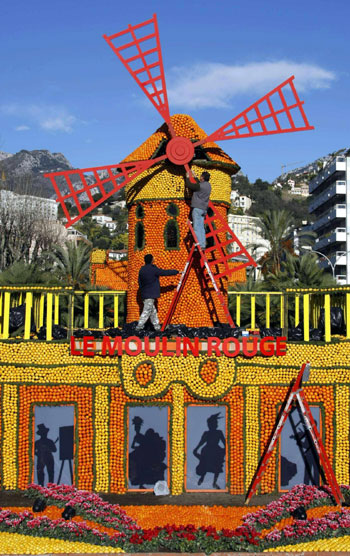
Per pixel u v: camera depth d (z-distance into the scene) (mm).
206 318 21812
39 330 20672
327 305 18016
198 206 20906
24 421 17688
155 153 21969
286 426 17797
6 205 62625
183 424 17672
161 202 22141
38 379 17703
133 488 17625
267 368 17812
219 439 17797
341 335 20469
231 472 17578
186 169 21297
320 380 17734
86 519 14984
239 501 16875
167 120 21703
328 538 14055
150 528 14523
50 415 17812
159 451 17719
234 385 17812
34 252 64625
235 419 17766
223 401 17828
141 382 17531
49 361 17766
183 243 21938
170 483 17500
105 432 17625
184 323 21609
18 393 17719
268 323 23688
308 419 16281
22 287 18031
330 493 16594
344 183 80250
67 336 18609
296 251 95562
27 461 17594
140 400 17688
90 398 17750
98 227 198125
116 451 17562
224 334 19141
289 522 14953
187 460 17719
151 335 18734
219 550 13484
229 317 20062
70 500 15852
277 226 53875
